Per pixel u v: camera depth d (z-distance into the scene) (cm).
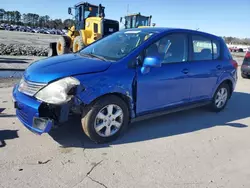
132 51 403
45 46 2356
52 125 335
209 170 335
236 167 347
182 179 310
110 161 336
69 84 332
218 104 577
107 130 381
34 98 343
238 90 859
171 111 471
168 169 329
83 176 300
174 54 460
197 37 505
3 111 488
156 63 385
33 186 277
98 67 369
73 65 370
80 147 367
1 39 2969
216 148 399
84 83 346
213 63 532
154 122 489
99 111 366
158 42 434
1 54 1491
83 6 1537
